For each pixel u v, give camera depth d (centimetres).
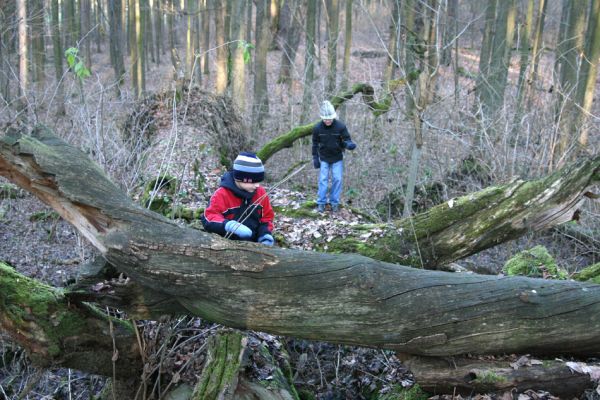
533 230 538
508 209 539
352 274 361
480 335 362
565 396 366
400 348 366
